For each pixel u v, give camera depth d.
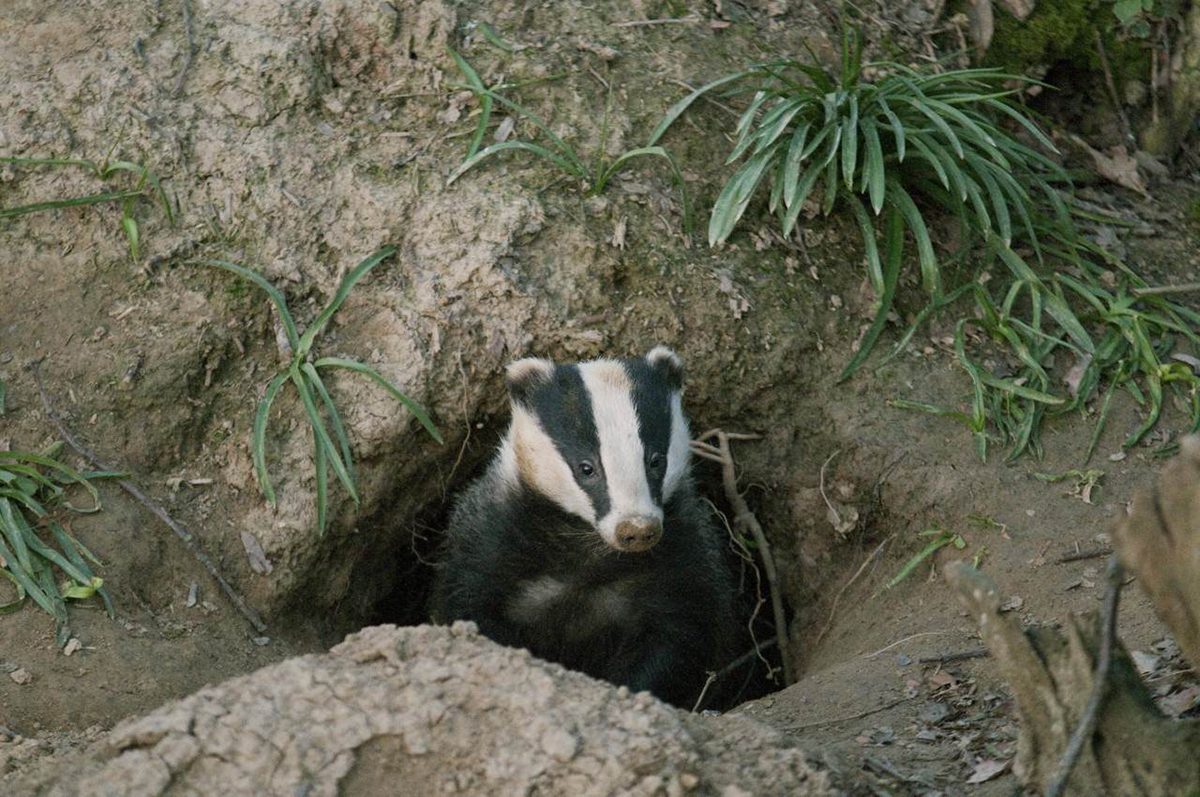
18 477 8.43
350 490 9.07
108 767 5.38
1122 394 9.67
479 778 5.32
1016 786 5.78
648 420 8.72
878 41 11.30
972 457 9.45
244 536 9.02
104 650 7.84
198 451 9.21
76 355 9.14
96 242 9.48
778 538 10.46
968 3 11.58
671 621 9.62
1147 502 4.77
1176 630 4.86
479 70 10.41
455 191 9.91
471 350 9.66
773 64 10.23
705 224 10.20
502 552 9.40
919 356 9.98
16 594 7.91
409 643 5.79
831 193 9.95
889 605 9.16
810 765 5.73
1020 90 10.55
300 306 9.66
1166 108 11.49
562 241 9.86
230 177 9.77
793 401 10.03
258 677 5.64
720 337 9.91
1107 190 11.36
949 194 10.31
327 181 9.88
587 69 10.57
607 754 5.29
